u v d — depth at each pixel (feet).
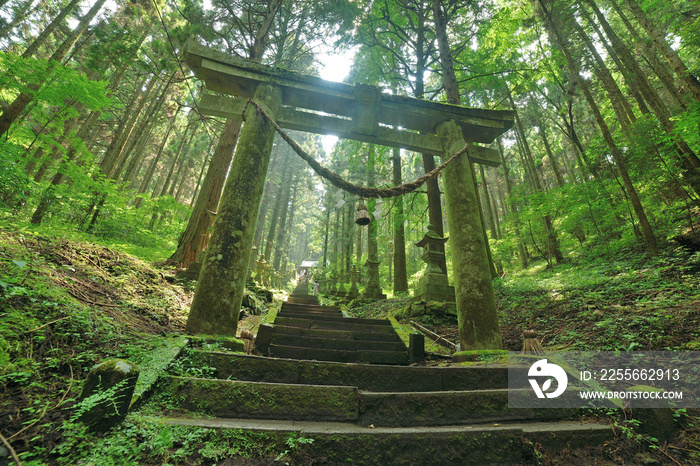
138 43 31.04
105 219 30.07
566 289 24.44
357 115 18.43
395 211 40.83
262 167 15.48
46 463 5.06
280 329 19.27
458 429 7.97
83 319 9.55
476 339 14.56
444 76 32.60
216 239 13.99
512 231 53.21
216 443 6.60
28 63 19.13
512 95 58.08
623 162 29.50
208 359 10.05
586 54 36.78
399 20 44.32
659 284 18.98
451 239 17.16
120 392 6.63
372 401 8.77
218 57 16.56
